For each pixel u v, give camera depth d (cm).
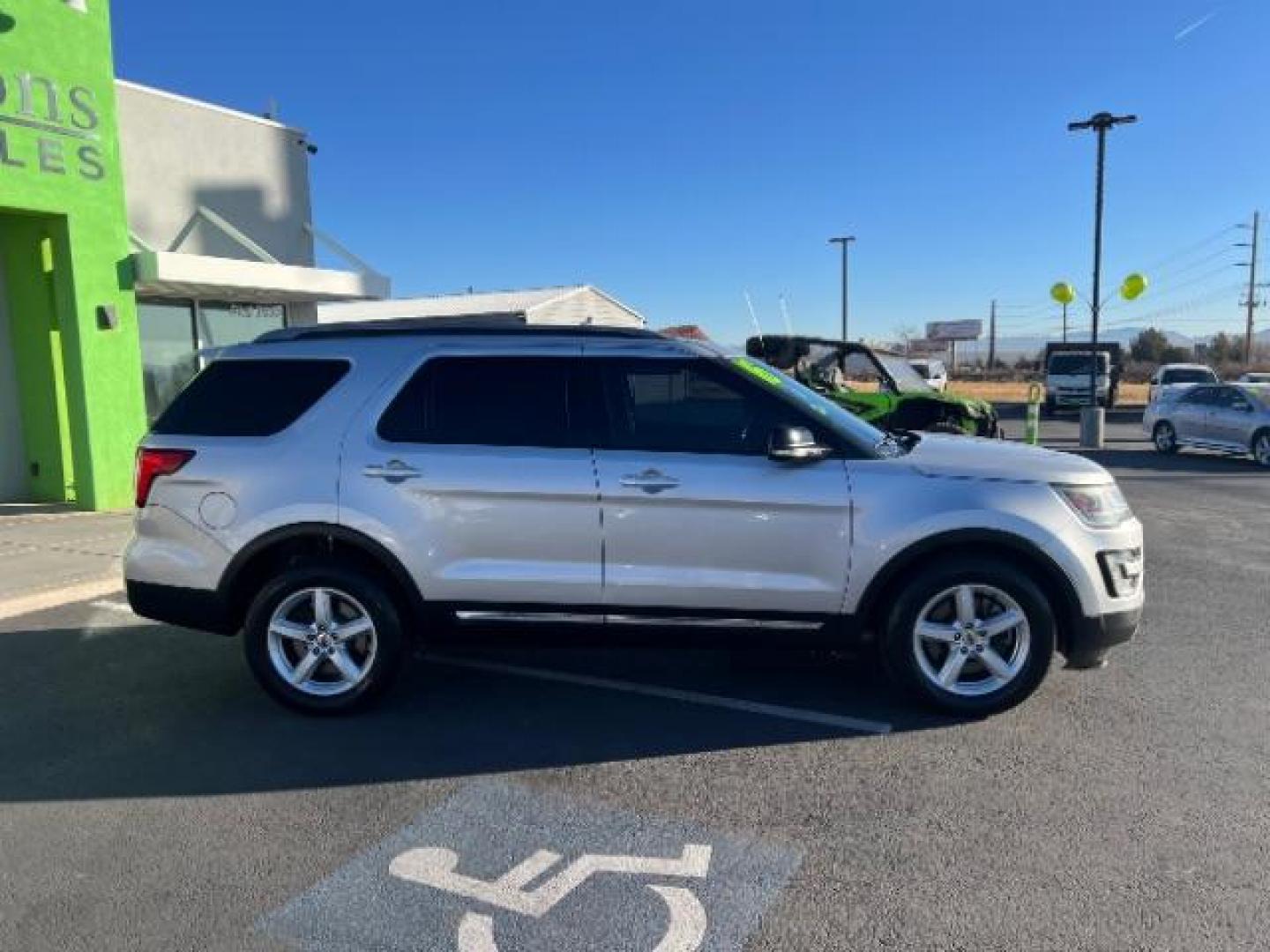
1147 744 448
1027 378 7819
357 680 484
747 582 465
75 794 407
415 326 509
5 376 1142
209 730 475
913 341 10594
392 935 307
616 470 465
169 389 1362
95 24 1097
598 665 566
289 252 1569
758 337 1473
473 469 469
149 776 424
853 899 324
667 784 412
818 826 374
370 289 1435
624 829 373
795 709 494
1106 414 3591
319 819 384
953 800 394
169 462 490
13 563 833
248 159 1490
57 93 1054
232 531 480
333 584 479
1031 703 501
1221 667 559
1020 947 297
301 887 335
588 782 414
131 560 497
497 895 329
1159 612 689
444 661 573
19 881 340
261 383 502
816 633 471
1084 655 471
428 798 401
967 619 468
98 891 333
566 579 469
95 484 1108
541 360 487
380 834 371
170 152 1372
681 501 461
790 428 453
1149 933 303
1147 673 549
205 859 354
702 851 356
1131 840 361
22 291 1130
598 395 482
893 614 468
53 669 571
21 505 1134
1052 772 419
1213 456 2003
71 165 1072
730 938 304
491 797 401
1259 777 414
